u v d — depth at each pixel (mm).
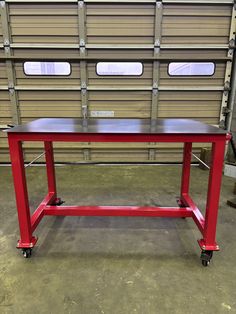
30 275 1545
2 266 1626
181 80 3795
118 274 1558
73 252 1786
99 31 3594
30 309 1299
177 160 4109
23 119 3957
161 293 1405
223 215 2330
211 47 3611
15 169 1591
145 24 3572
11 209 2439
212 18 3543
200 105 3908
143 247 1852
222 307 1312
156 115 3951
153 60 3680
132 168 3908
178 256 1742
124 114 3961
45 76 3756
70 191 2932
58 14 3508
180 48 3627
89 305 1324
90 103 3898
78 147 4047
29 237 1708
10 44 3594
